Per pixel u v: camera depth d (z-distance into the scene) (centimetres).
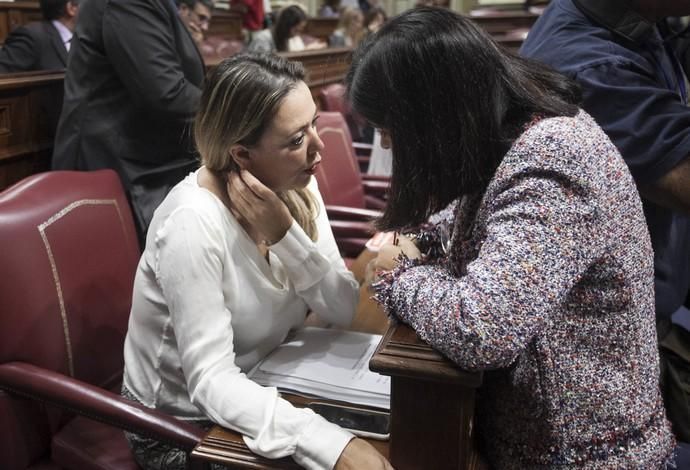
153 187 212
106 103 204
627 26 127
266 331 125
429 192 89
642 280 89
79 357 145
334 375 114
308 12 960
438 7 88
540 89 91
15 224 135
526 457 92
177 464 125
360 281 179
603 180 81
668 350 141
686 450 108
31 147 211
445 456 89
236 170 118
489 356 77
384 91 86
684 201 114
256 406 100
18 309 131
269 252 130
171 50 202
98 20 196
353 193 279
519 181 81
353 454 92
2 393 130
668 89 126
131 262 163
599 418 89
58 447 136
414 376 83
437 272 91
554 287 77
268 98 109
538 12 413
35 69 330
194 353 108
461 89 83
